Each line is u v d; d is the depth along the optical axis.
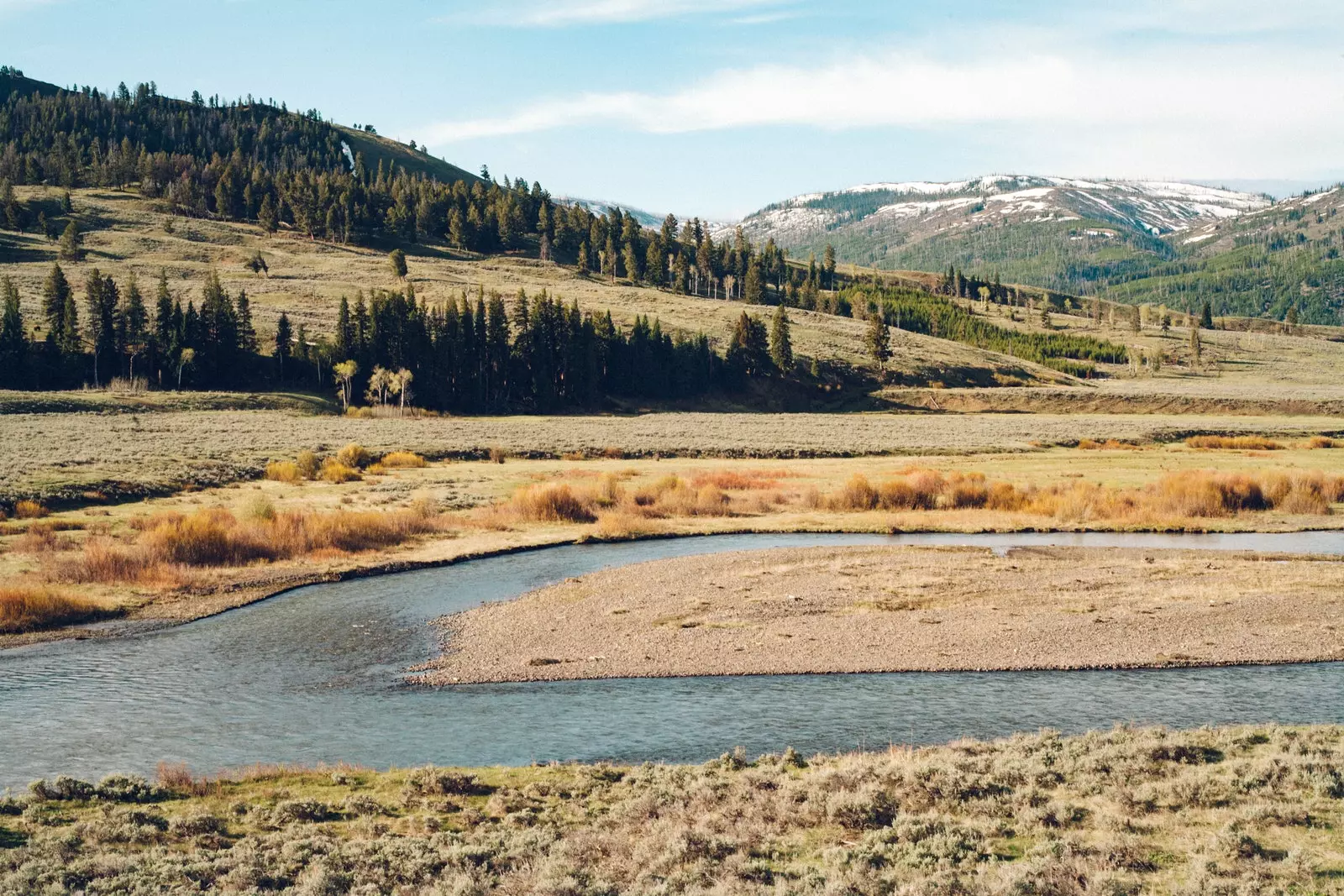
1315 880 10.61
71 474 48.28
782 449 75.06
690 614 28.09
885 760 15.56
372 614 28.62
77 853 12.22
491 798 14.29
